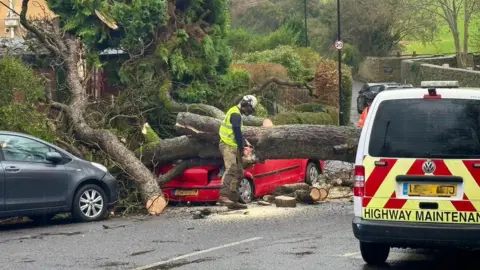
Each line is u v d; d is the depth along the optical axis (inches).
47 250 446.3
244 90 1032.2
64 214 614.2
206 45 896.9
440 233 349.4
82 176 564.7
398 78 2721.5
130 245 457.1
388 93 368.8
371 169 363.3
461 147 352.2
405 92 365.7
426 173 354.6
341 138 617.3
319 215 565.3
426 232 351.3
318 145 616.4
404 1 2484.0
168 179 622.8
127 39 850.1
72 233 509.4
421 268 386.0
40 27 747.4
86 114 697.0
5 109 636.1
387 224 358.0
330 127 623.5
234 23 2827.3
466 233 346.9
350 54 2760.8
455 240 348.2
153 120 796.6
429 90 359.9
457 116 355.6
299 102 1385.3
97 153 654.5
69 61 722.2
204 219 556.7
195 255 421.4
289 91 1371.8
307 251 426.0
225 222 539.5
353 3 2783.0
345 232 488.1
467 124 354.0
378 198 361.7
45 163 547.8
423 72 2262.6
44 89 688.4
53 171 547.8
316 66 1547.7
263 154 617.9
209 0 920.3
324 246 440.5
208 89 900.0
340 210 591.5
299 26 2477.9
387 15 2746.1
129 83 839.1
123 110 725.9
